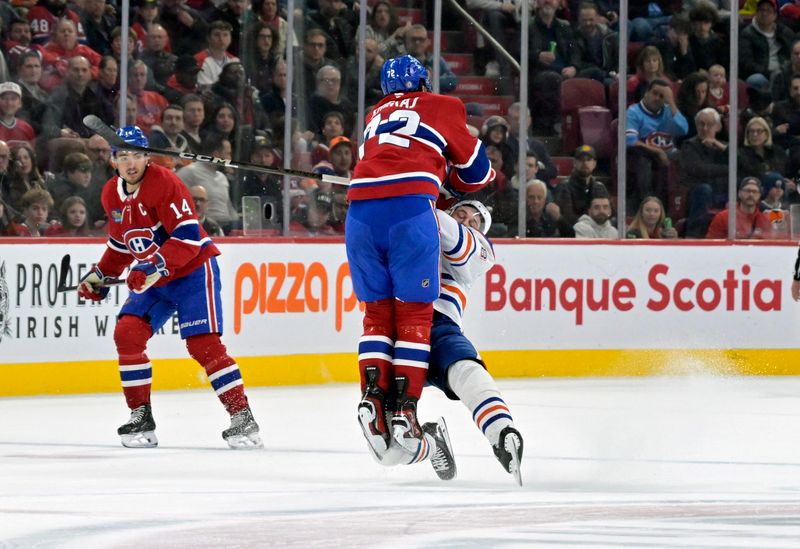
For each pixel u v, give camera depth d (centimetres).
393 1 3075
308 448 1794
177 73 2914
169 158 2895
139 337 1825
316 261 2766
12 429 2016
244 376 2688
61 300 2502
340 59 3020
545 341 2919
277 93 2970
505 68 3123
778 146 3203
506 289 2888
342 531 1053
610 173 3111
